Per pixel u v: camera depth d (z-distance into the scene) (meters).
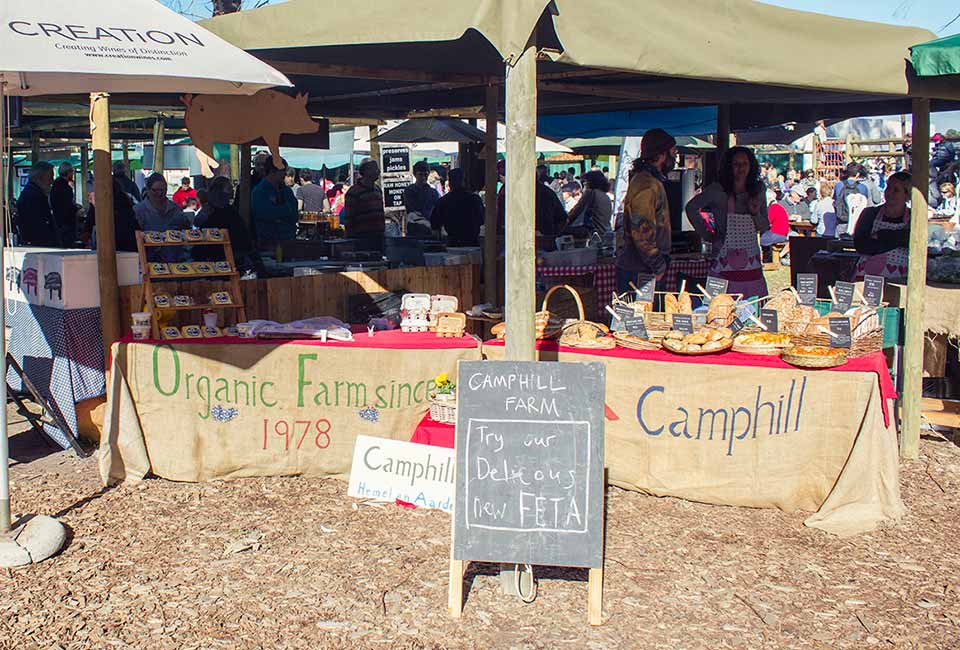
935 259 7.49
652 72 4.40
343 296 7.15
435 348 5.69
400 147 17.39
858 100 8.58
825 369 5.07
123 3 4.48
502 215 10.61
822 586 4.37
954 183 13.88
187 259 8.75
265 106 7.32
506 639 3.86
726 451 5.30
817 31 5.09
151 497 5.46
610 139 15.02
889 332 6.06
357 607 4.12
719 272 6.96
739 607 4.16
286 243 9.84
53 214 11.63
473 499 4.08
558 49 4.13
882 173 18.38
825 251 10.19
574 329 5.60
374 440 5.32
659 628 3.97
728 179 6.88
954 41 5.28
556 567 4.56
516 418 4.09
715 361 5.23
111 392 5.66
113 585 4.31
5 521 4.68
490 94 7.68
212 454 5.75
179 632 3.89
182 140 18.16
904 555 4.70
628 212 6.59
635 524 5.09
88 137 15.98
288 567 4.52
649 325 5.58
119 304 6.23
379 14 4.47
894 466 5.11
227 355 5.68
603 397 4.07
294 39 4.84
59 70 3.98
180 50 4.38
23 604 4.11
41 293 6.43
